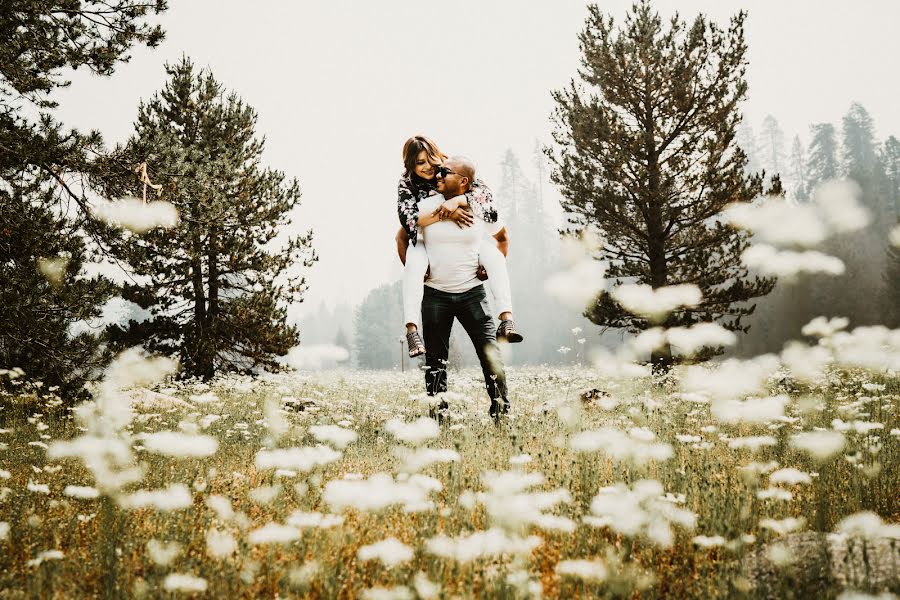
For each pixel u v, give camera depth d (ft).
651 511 7.05
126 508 8.17
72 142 23.21
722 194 42.04
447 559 6.78
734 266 42.57
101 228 24.26
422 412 17.46
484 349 16.40
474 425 14.60
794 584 6.09
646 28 43.19
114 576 6.52
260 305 45.68
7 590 6.33
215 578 6.45
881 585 5.98
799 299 112.06
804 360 13.61
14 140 22.48
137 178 24.32
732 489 9.28
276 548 7.43
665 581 6.70
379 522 8.27
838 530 7.80
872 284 111.04
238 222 41.78
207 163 27.58
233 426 16.15
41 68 24.61
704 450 11.99
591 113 42.88
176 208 26.27
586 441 8.31
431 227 16.33
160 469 10.67
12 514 8.47
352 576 6.81
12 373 18.15
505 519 6.48
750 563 6.89
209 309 47.06
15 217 22.71
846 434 12.19
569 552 7.36
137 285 43.37
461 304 16.46
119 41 25.80
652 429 13.51
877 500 8.87
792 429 13.07
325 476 10.23
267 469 10.96
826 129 215.92
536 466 10.81
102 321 25.48
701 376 8.52
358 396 22.84
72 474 11.04
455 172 16.29
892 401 18.24
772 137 253.24
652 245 44.29
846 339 12.75
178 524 7.79
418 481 7.28
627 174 43.73
